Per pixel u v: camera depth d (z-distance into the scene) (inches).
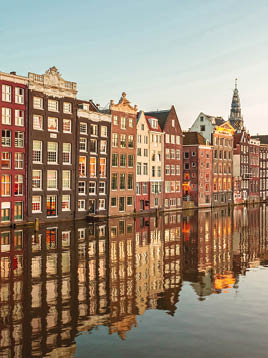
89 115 2363.4
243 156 4347.9
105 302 810.2
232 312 764.0
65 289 890.7
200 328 687.1
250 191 4527.6
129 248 1382.9
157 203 3043.8
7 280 952.9
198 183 3565.5
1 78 1888.5
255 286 946.1
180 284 954.7
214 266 1152.2
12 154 1942.7
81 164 2331.4
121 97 2662.4
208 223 2242.9
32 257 1198.3
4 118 1915.6
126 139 2691.9
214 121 3927.2
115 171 2603.3
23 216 1994.3
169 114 3206.2
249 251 1385.3
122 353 595.8
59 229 1841.8
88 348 610.5
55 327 682.8
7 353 592.4
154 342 633.0
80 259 1186.0
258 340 641.6
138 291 890.7
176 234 1765.5
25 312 748.0
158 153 3061.0
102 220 2315.5
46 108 2094.0
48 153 2124.8
